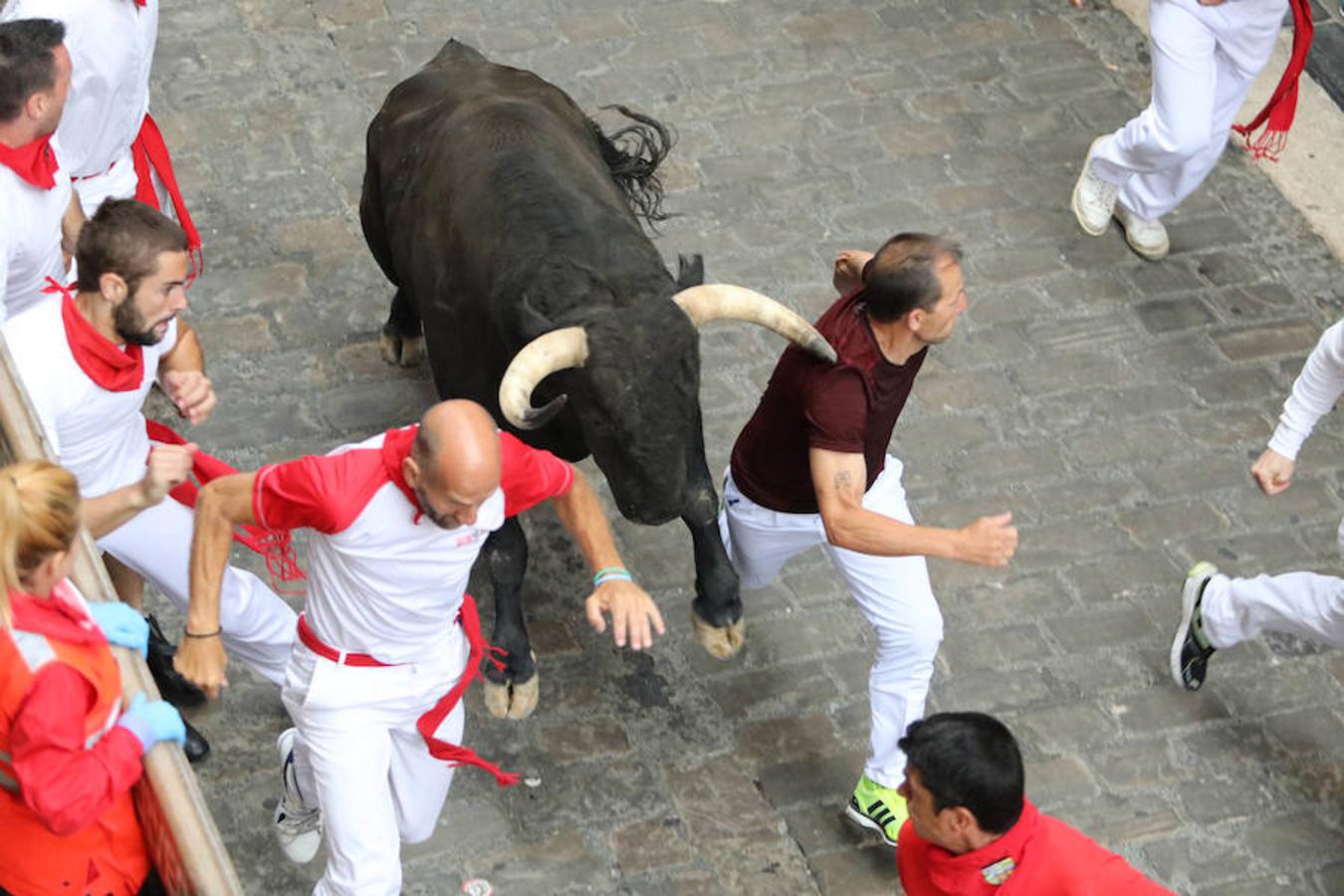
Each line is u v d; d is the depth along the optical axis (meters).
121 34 13.19
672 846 12.78
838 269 12.62
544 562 14.75
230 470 11.61
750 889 12.56
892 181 18.86
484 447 8.70
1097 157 18.00
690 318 11.12
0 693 7.34
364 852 10.30
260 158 18.39
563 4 20.81
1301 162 19.78
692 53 20.31
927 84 20.20
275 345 16.42
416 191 13.27
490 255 12.09
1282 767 13.65
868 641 14.40
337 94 19.27
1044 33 21.14
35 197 11.27
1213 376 16.98
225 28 19.97
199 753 12.98
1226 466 16.09
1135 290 17.88
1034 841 8.98
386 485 9.19
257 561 14.48
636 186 17.12
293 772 11.19
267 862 12.41
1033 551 15.18
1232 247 18.55
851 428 10.88
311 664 10.13
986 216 18.53
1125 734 13.79
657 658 14.10
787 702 13.87
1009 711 13.89
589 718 13.60
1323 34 21.48
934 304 10.52
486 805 12.91
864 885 12.67
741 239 17.95
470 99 13.58
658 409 10.98
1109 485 15.80
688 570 14.81
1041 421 16.36
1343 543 13.02
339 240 17.58
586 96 19.55
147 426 11.95
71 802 7.42
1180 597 14.89
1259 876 12.88
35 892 8.06
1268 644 14.58
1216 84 17.25
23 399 9.04
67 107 13.12
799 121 19.48
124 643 8.14
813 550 15.11
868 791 12.73
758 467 12.06
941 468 15.82
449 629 10.30
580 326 11.09
